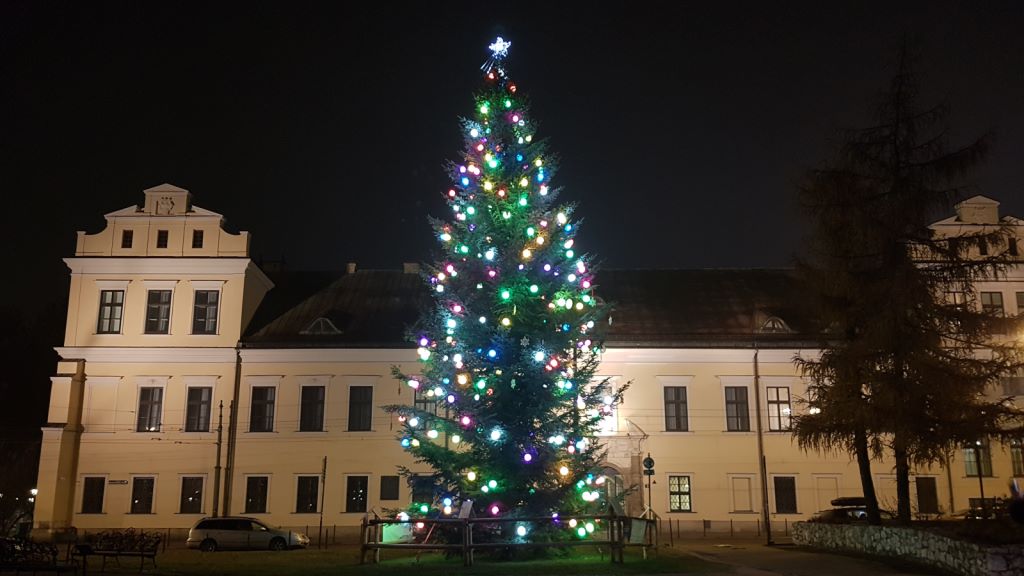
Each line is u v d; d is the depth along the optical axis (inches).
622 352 1845.5
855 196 1016.9
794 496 1786.4
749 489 1786.4
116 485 1784.0
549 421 898.7
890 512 1318.9
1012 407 1072.2
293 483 1790.1
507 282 903.7
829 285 1037.8
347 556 991.6
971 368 947.3
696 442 1804.9
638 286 2070.6
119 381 1833.2
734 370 1844.2
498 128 971.3
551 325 919.7
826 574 785.6
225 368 1844.2
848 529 1045.8
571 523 860.6
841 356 1001.5
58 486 1740.9
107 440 1804.9
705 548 1227.2
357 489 1787.6
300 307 1985.7
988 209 1844.2
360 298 2016.5
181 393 1830.7
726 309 1974.7
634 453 1771.7
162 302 1875.0
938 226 1823.3
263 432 1812.3
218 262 1877.5
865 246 1013.2
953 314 957.2
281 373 1843.0
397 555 977.5
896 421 932.6
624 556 880.3
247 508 1779.0
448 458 912.3
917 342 938.1
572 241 951.6
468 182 953.5
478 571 751.1
